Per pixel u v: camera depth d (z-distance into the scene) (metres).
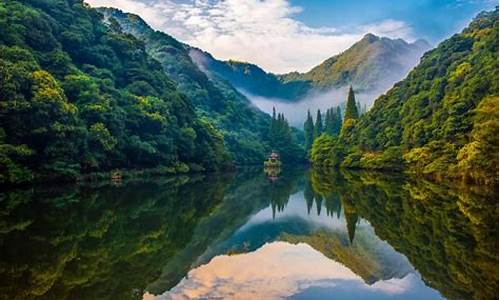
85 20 84.25
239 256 20.45
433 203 36.12
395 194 44.91
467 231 23.77
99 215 28.83
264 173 97.31
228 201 43.06
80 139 51.62
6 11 58.03
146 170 70.12
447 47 106.56
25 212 28.28
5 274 15.27
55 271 15.86
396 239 23.39
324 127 195.75
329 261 19.50
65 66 61.41
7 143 44.09
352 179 72.12
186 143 83.62
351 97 133.12
